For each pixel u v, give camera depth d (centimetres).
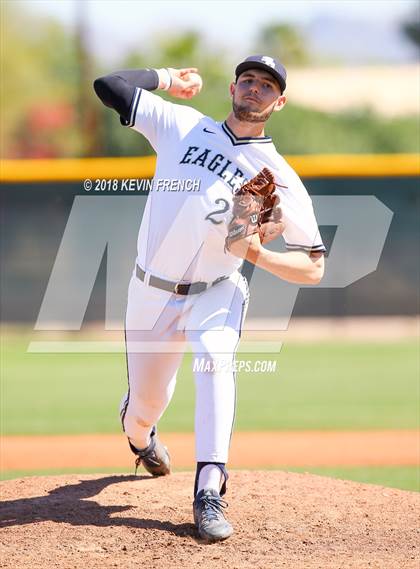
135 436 1379
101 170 4097
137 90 1234
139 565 1034
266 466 1875
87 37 6397
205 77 6606
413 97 7256
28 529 1177
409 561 1049
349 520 1236
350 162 4141
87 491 1371
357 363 3419
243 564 1037
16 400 2792
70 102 6825
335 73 7925
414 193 4194
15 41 6925
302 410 2580
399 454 1995
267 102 1181
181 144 1212
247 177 1199
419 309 4247
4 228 4259
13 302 4262
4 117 6800
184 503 1297
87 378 3209
